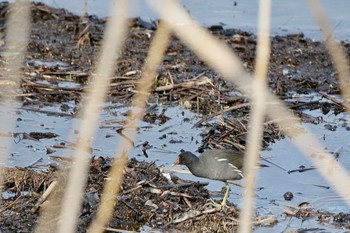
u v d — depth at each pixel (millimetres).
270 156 14000
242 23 22250
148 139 14414
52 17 21781
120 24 6332
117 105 16016
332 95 17438
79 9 22984
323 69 18969
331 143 14570
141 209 11578
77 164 8008
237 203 12039
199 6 23469
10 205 11297
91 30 20703
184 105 16281
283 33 21469
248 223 7242
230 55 5566
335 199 12289
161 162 13344
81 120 15148
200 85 16984
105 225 11055
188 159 12273
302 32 21609
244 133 14852
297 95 17203
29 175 12086
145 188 12094
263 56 6414
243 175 11969
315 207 11992
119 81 17234
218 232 11258
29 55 18828
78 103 16047
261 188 12680
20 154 13180
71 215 7742
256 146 6887
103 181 11992
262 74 6457
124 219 11336
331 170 12453
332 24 21891
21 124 14664
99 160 12578
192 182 12484
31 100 16016
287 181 12969
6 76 16359
